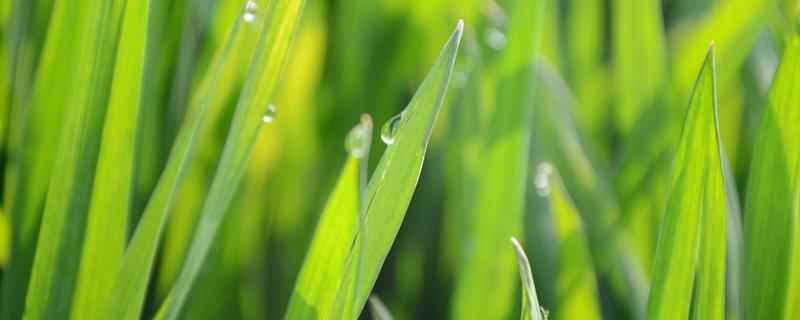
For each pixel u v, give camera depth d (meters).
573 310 0.17
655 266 0.14
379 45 0.21
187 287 0.14
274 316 0.20
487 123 0.19
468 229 0.18
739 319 0.16
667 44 0.22
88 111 0.14
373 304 0.16
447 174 0.20
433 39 0.21
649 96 0.20
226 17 0.19
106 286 0.14
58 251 0.14
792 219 0.15
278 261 0.20
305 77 0.20
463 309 0.18
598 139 0.21
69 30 0.16
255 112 0.14
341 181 0.14
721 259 0.14
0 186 0.18
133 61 0.14
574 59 0.22
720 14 0.20
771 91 0.15
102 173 0.14
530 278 0.14
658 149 0.19
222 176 0.14
